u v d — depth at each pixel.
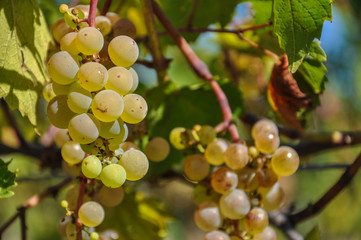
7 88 0.60
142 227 0.80
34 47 0.62
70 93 0.54
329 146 0.82
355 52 1.34
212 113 0.74
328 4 0.57
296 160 0.61
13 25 0.61
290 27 0.58
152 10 0.67
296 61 0.58
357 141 0.81
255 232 0.61
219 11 0.79
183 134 0.63
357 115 1.43
